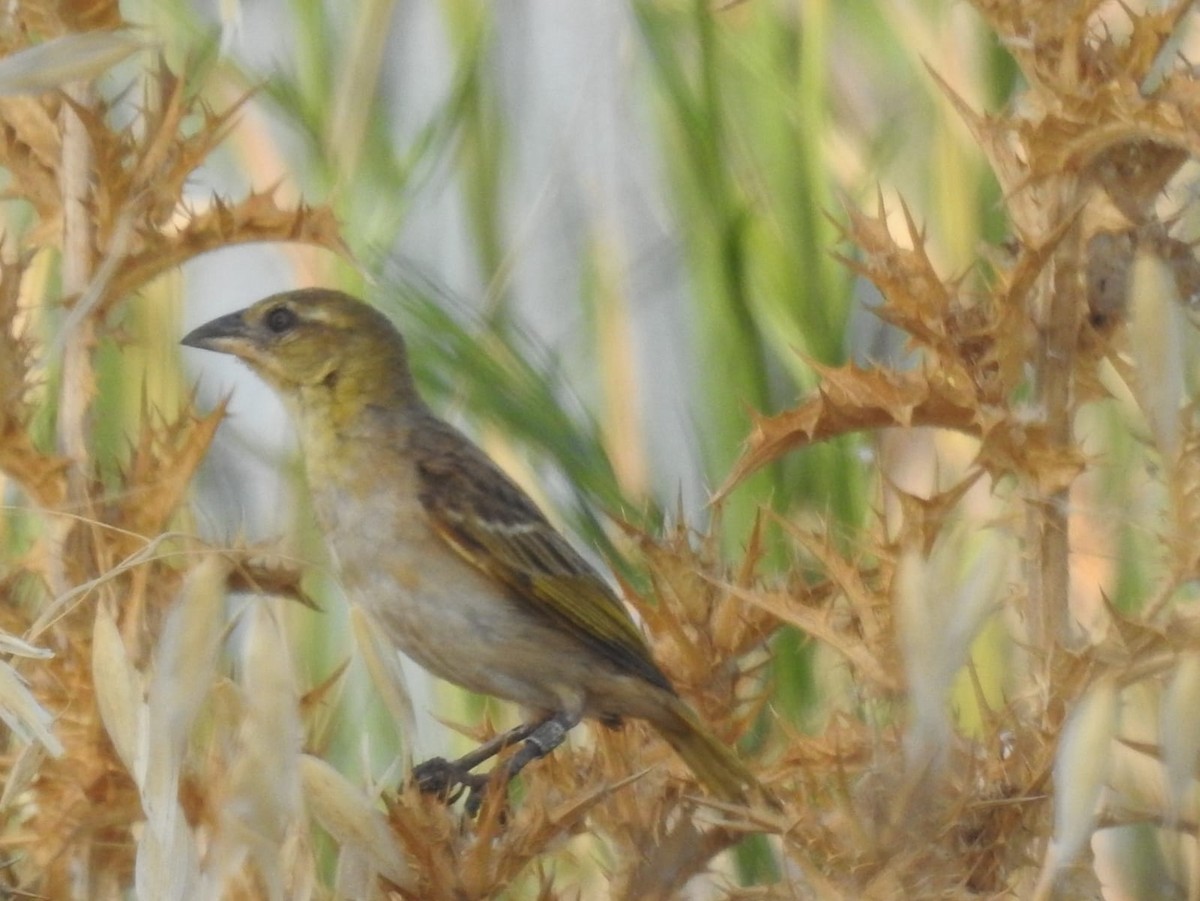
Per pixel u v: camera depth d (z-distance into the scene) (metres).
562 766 4.31
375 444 4.39
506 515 4.38
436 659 4.39
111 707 4.23
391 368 4.39
